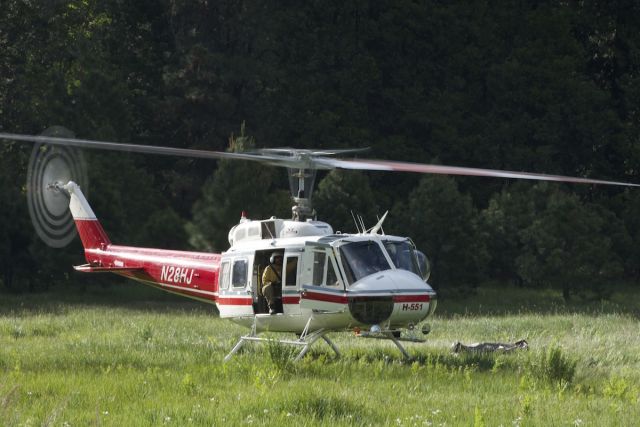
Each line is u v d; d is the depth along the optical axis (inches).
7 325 3363.7
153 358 2282.2
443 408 1582.2
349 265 2146.9
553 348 1924.2
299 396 1549.0
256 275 2326.5
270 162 2096.5
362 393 1684.3
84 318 3959.2
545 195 7588.6
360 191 6860.2
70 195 2972.4
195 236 5797.2
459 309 6151.6
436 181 6879.9
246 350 2418.8
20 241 6658.5
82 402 1621.6
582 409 1561.3
